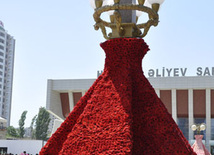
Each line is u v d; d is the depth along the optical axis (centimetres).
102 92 474
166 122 451
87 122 452
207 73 4894
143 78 486
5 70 11531
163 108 461
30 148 3712
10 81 11712
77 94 5288
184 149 438
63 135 488
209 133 4719
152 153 443
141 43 493
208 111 4747
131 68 490
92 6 566
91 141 435
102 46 520
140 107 469
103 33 528
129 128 428
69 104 5344
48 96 5178
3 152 3703
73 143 444
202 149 1266
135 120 464
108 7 490
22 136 7650
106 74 493
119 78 480
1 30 11325
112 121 440
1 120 4909
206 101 4766
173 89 4872
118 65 494
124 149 413
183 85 4816
